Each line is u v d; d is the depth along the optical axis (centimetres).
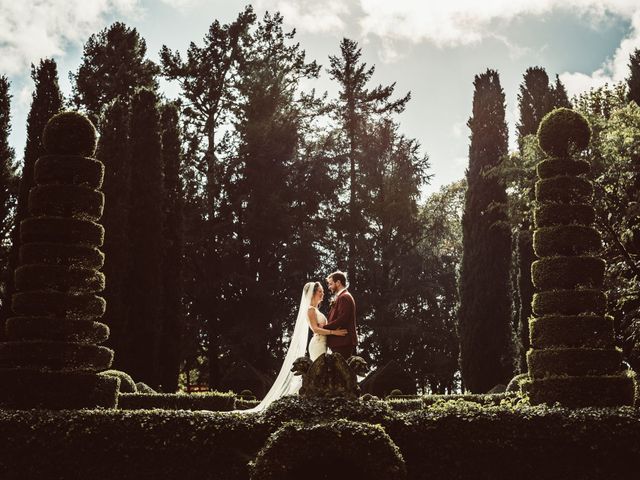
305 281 3891
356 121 4397
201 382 4150
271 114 4031
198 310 3694
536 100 3039
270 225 3744
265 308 3712
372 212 4175
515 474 832
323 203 4128
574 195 1098
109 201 2439
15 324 1020
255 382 3597
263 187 3819
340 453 730
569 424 842
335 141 4316
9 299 2230
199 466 838
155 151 2680
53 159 1102
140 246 2527
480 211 3056
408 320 3950
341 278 1028
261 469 726
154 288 2500
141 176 2627
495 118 3134
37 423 858
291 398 872
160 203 2631
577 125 1136
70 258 1057
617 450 834
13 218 2803
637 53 2759
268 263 3950
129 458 844
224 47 4216
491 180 3055
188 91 4119
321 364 896
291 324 3800
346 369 897
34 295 1030
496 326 2953
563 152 1135
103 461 845
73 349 1005
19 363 991
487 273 2994
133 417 856
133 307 2438
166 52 4169
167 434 847
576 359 979
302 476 765
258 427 843
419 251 4303
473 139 3142
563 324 1003
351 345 986
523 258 2739
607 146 1988
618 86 2853
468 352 2969
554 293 1032
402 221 4181
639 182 2016
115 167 2495
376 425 756
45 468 844
